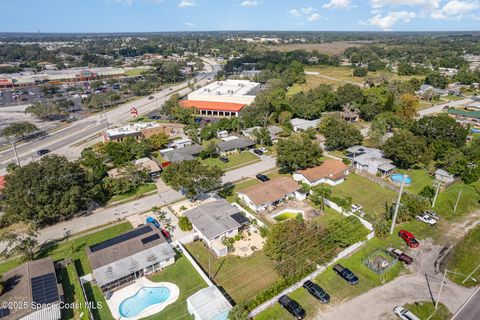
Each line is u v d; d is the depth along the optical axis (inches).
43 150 3949.3
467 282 1839.3
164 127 4584.2
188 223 2347.4
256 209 2581.2
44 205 2333.9
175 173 2679.6
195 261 2028.8
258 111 4926.2
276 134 4443.9
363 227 2230.6
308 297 1743.4
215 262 2023.9
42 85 7869.1
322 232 2039.9
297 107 5142.7
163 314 1643.7
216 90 6579.7
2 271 1958.7
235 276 1905.8
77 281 1829.5
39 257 2079.2
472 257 2048.5
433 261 2014.0
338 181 3100.4
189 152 3732.8
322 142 4220.0
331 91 5974.4
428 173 3265.3
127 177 2925.7
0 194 2751.0
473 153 3393.2
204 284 1846.7
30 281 1728.6
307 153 3073.3
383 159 3383.4
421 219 2433.6
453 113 5438.0
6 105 6437.0
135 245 2038.6
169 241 2214.6
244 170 3405.5
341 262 2000.5
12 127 4323.3
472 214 2551.7
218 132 4530.0
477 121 5118.1
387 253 2073.1
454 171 3056.1
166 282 1861.5
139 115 5733.3
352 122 5132.9
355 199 2797.7
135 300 1733.5
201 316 1545.3
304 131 4456.2
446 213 2559.1
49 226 2427.4
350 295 1749.5
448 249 2128.4
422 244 2176.4
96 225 2433.6
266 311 1654.8
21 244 1999.3
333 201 2640.3
